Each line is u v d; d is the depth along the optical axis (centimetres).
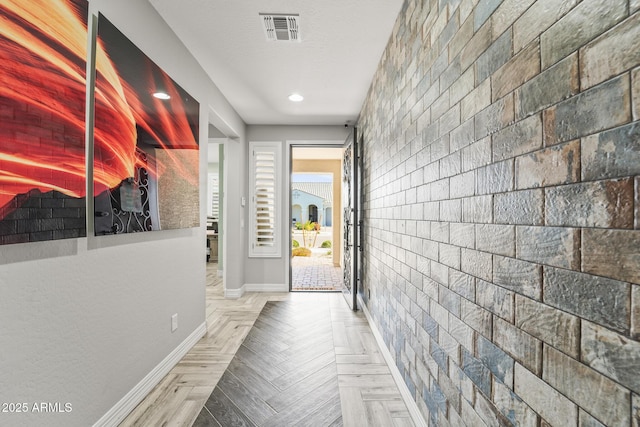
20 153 112
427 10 162
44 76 122
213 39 248
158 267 216
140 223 188
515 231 92
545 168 79
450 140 135
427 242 163
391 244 239
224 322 341
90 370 153
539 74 81
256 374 231
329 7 211
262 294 467
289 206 487
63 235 130
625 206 59
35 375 124
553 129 77
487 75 106
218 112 346
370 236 334
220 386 214
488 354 106
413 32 186
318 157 756
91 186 152
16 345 117
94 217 150
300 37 246
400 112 215
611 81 62
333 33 241
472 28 116
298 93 360
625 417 59
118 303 174
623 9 59
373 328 311
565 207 73
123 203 172
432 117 156
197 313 285
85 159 143
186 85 261
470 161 118
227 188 449
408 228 196
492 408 103
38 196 119
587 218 68
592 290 66
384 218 265
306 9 213
